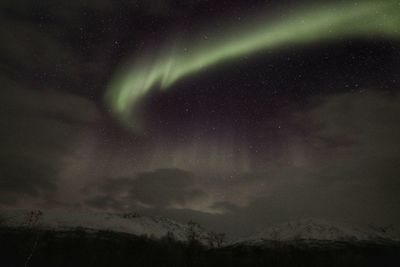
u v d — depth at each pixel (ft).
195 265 402.52
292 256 437.17
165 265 398.83
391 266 410.72
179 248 499.92
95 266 397.39
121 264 405.59
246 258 440.04
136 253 454.81
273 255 441.68
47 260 410.11
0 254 388.37
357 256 420.36
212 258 439.63
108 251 478.59
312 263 399.65
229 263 416.46
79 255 452.35
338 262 399.03
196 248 519.19
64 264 399.85
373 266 404.36
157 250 462.60
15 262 371.97
